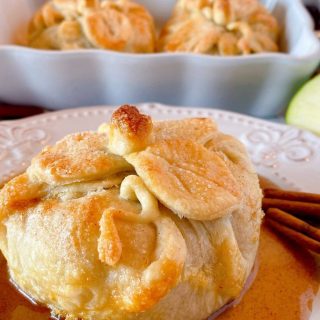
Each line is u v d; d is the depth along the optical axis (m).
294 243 0.33
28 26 0.50
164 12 0.53
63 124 0.40
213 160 0.29
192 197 0.27
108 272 0.27
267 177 0.37
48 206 0.28
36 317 0.29
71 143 0.30
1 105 0.44
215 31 0.47
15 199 0.29
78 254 0.27
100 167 0.28
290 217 0.33
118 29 0.47
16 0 0.50
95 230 0.27
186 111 0.41
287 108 0.44
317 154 0.38
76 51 0.41
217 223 0.28
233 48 0.46
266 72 0.42
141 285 0.26
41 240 0.28
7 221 0.29
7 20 0.49
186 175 0.28
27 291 0.29
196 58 0.41
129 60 0.41
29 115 0.44
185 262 0.27
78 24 0.47
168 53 0.42
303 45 0.45
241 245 0.29
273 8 0.51
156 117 0.40
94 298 0.27
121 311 0.27
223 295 0.29
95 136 0.30
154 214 0.27
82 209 0.27
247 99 0.44
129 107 0.29
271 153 0.38
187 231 0.28
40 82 0.43
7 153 0.37
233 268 0.28
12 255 0.29
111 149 0.29
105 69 0.42
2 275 0.31
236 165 0.31
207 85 0.43
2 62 0.42
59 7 0.48
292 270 0.32
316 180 0.36
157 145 0.29
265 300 0.30
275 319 0.29
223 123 0.40
